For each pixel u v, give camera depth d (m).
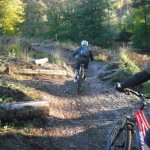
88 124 8.14
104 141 7.26
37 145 6.62
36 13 69.12
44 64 14.33
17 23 64.19
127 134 4.88
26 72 11.96
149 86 11.06
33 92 9.40
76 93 11.09
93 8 48.53
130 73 12.36
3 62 12.40
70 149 6.79
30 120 7.56
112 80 12.23
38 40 33.12
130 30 52.78
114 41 51.00
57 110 8.93
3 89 8.31
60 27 55.06
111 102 10.20
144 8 44.19
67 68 15.30
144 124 4.69
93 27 48.72
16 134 6.73
